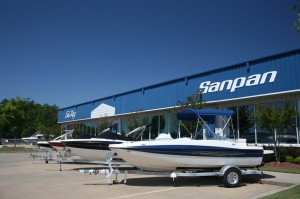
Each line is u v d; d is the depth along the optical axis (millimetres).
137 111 26766
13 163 20547
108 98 33031
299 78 15430
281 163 15508
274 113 15289
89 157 16609
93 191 10023
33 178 13156
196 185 11148
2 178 13227
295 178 11523
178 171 11406
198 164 11062
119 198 8969
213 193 9688
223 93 19328
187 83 22188
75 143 16469
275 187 10602
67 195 9422
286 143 16328
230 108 19531
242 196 9195
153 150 10750
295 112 15148
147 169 11375
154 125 26031
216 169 11508
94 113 36062
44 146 22016
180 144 10945
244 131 18484
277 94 16516
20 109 55656
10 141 58156
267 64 17031
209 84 20344
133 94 28547
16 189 10570
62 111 46906
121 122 31156
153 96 25734
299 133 15750
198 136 12781
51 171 15750
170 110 23547
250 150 11680
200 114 11742
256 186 10859
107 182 11328
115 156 12234
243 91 18109
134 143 10906
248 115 18359
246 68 18078
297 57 15617
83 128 40406
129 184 11367
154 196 9242
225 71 19406
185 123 17078
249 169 12078
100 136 16766
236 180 10773
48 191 10117
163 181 12000
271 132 16781
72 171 15695
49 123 74562
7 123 53781
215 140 11398
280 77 16297
